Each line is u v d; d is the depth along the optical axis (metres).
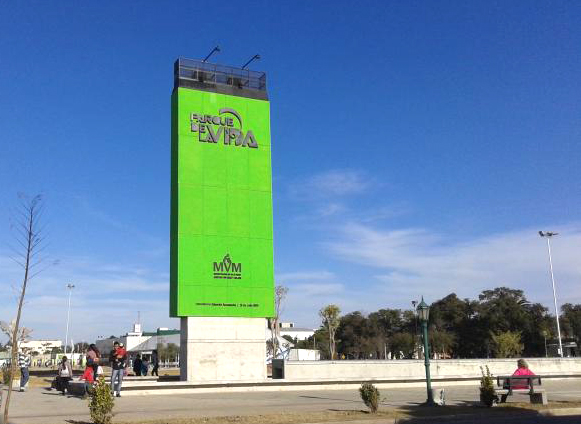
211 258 31.58
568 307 109.81
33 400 22.45
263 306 32.16
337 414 17.39
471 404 21.05
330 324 83.38
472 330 96.44
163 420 15.79
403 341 104.94
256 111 34.25
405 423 16.36
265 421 15.77
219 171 32.66
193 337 30.58
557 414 18.84
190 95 32.88
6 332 12.20
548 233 62.88
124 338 119.38
